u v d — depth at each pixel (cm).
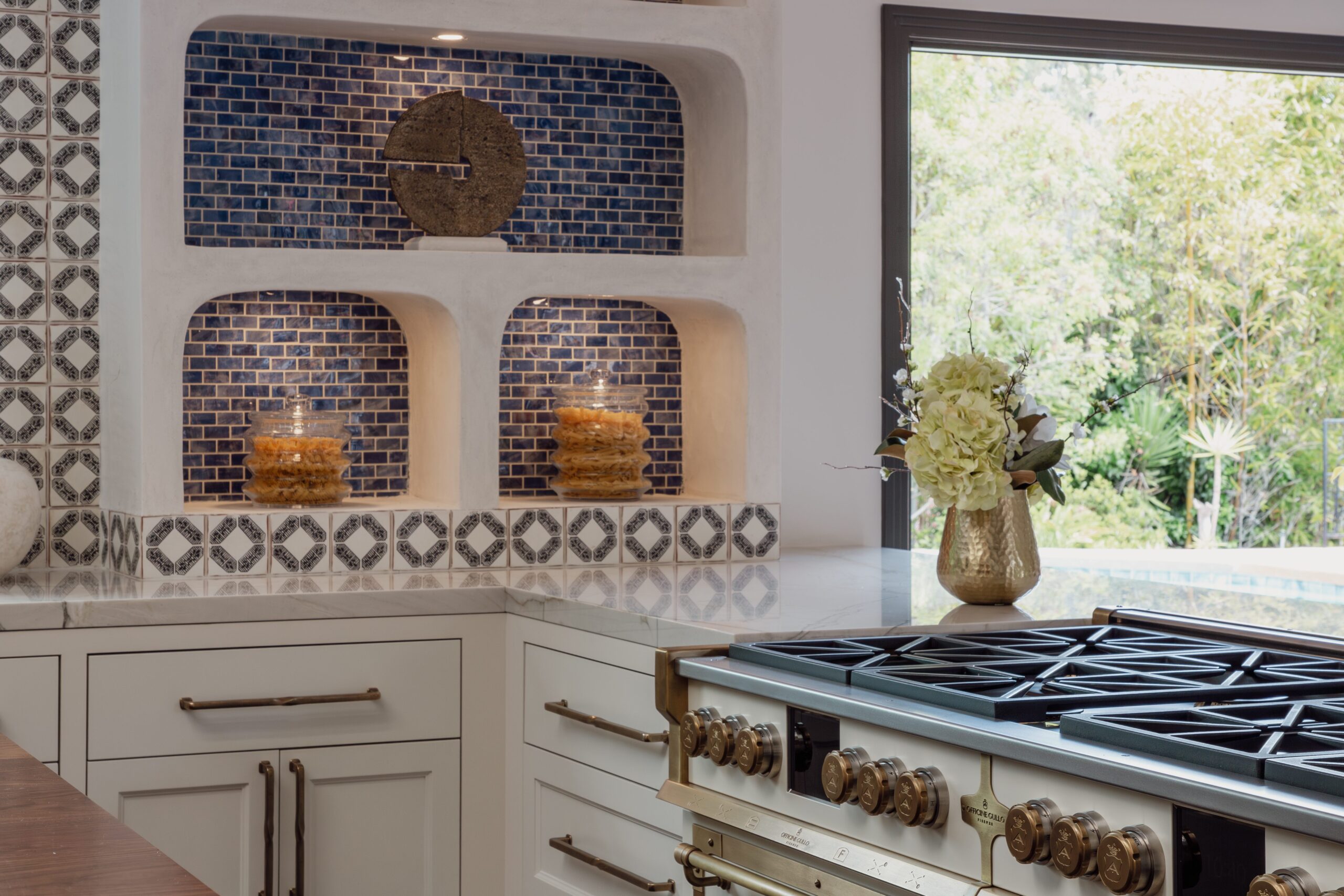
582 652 232
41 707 227
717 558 299
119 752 232
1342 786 116
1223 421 931
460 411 279
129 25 265
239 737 239
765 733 178
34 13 285
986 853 145
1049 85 916
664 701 197
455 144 290
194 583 254
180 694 235
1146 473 933
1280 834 117
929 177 905
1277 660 182
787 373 339
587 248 314
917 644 194
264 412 280
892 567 294
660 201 321
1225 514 936
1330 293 939
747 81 296
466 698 253
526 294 282
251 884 240
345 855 246
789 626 207
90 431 288
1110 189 923
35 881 90
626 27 289
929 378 234
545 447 313
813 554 323
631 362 320
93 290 288
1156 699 156
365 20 273
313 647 243
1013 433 231
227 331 289
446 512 279
